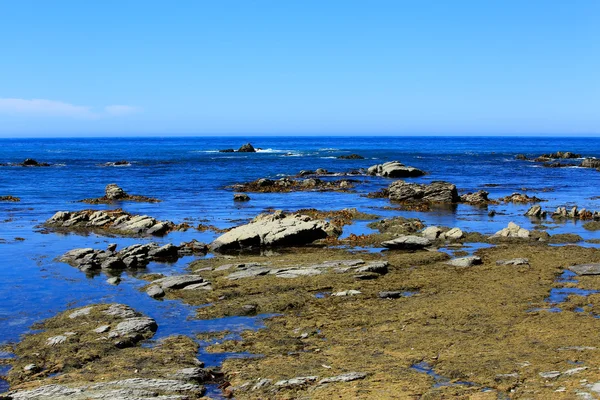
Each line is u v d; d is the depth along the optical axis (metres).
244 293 25.12
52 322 21.39
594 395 13.34
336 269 28.36
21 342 19.53
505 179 83.56
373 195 63.16
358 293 24.67
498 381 14.95
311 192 67.31
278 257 32.59
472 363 16.27
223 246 36.03
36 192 66.06
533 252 32.47
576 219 46.62
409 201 59.12
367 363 16.80
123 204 56.59
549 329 18.91
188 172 92.81
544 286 24.91
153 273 29.53
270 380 15.85
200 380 16.22
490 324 19.80
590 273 27.22
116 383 15.60
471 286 25.36
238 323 21.45
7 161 120.81
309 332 20.05
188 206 55.56
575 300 22.62
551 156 136.38
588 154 162.25
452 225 44.16
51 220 45.56
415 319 20.81
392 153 158.50
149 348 18.89
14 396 14.83
